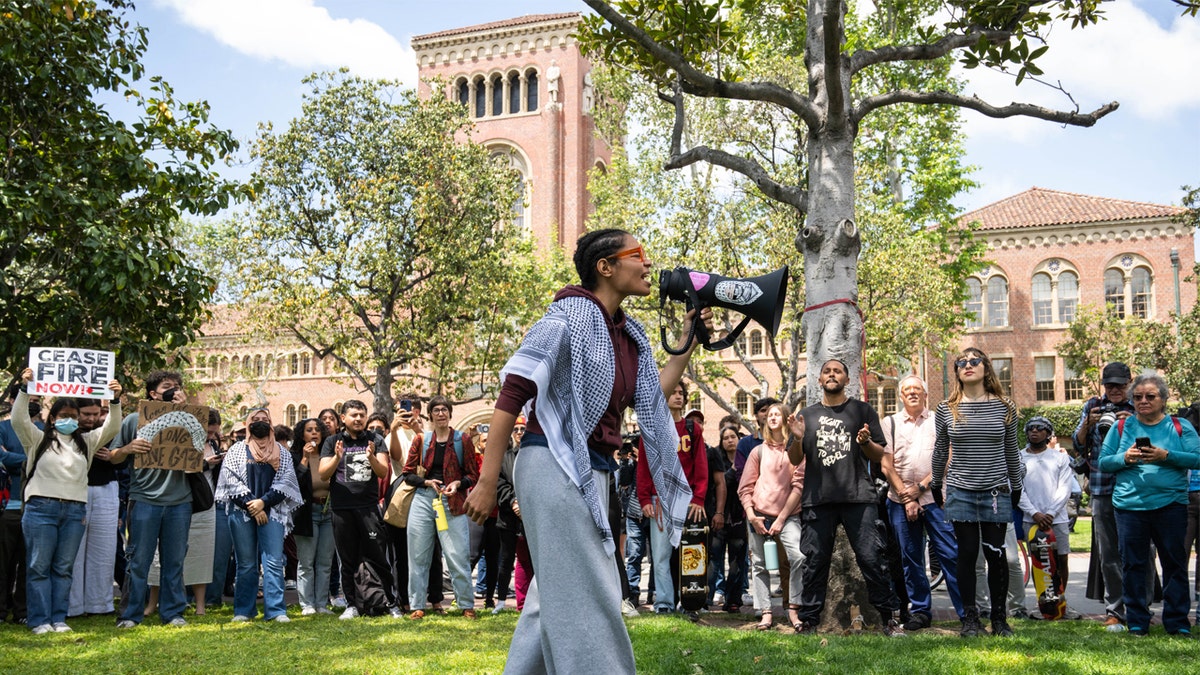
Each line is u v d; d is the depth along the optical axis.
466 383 31.02
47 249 12.20
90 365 8.38
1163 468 7.50
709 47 10.10
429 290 28.95
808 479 7.79
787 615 9.08
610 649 3.12
